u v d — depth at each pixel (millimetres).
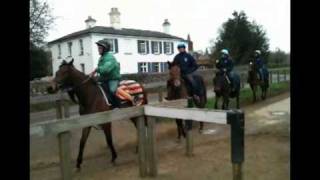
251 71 16281
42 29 20594
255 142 8039
